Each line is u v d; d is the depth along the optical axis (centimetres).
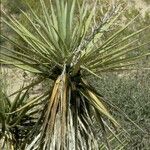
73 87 519
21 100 538
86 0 550
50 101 509
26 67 512
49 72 517
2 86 557
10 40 511
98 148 539
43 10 522
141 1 1842
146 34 1478
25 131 559
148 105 1046
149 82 1122
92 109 537
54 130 511
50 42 511
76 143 522
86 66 512
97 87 1100
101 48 507
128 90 1090
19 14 1695
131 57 510
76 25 515
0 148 558
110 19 511
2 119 543
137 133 1003
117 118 954
